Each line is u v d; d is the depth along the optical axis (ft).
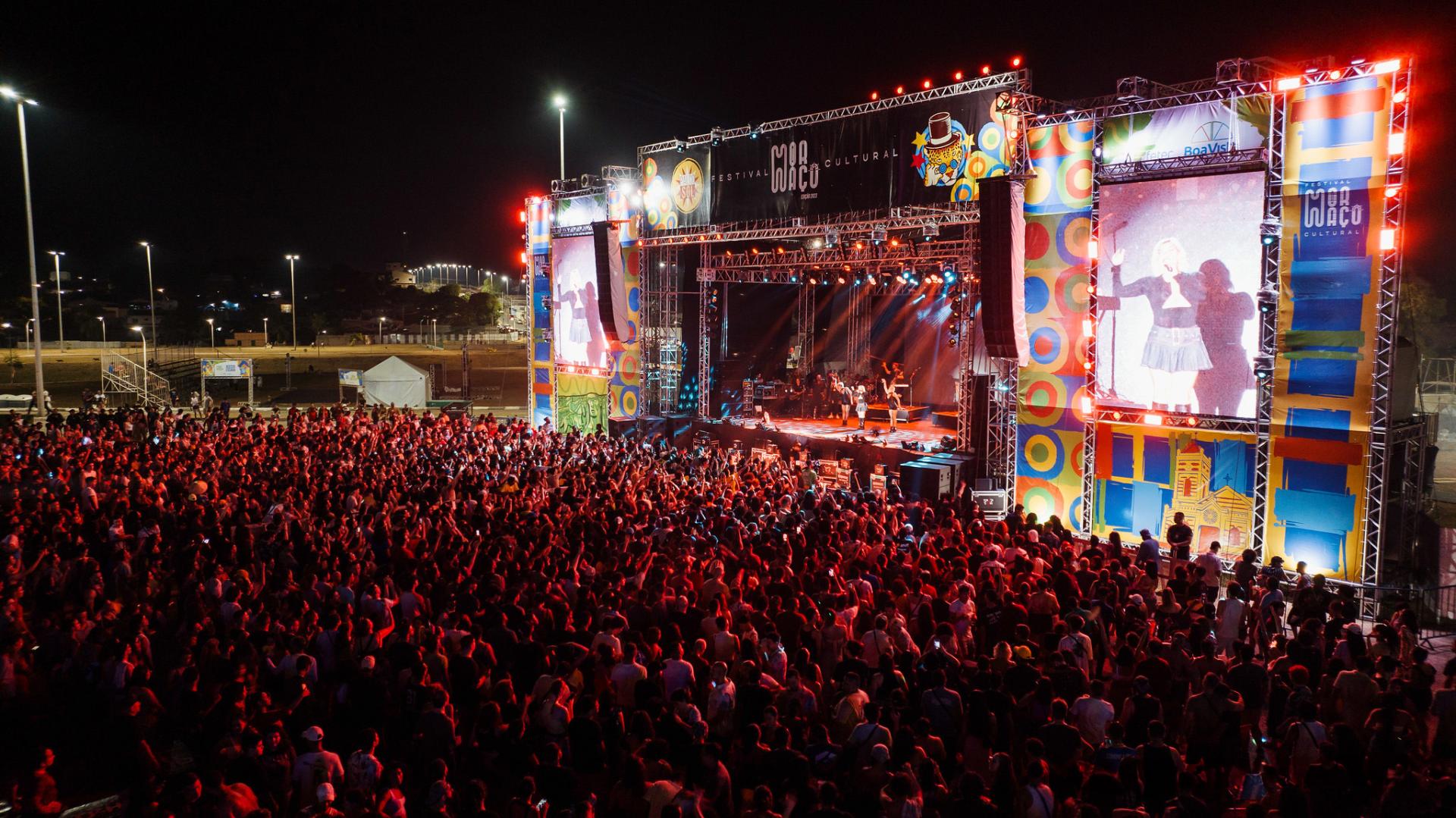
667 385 111.86
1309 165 52.29
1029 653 32.01
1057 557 44.39
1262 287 53.62
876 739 24.93
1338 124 51.19
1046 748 25.27
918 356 120.88
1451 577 54.24
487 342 472.03
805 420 112.06
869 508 57.21
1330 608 36.76
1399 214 49.47
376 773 25.89
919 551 45.62
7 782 32.58
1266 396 54.60
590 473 67.77
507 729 26.61
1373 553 51.39
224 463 72.13
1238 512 56.39
